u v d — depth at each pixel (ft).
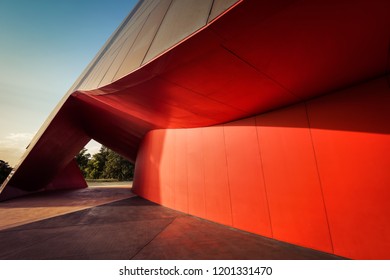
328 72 11.55
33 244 15.92
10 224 22.82
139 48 17.33
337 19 7.85
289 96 14.84
